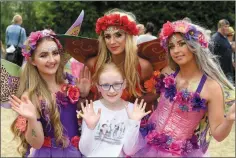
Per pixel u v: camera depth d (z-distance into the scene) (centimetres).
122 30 291
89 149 281
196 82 275
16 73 302
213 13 1322
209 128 291
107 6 1355
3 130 568
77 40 302
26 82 296
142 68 308
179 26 269
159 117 292
